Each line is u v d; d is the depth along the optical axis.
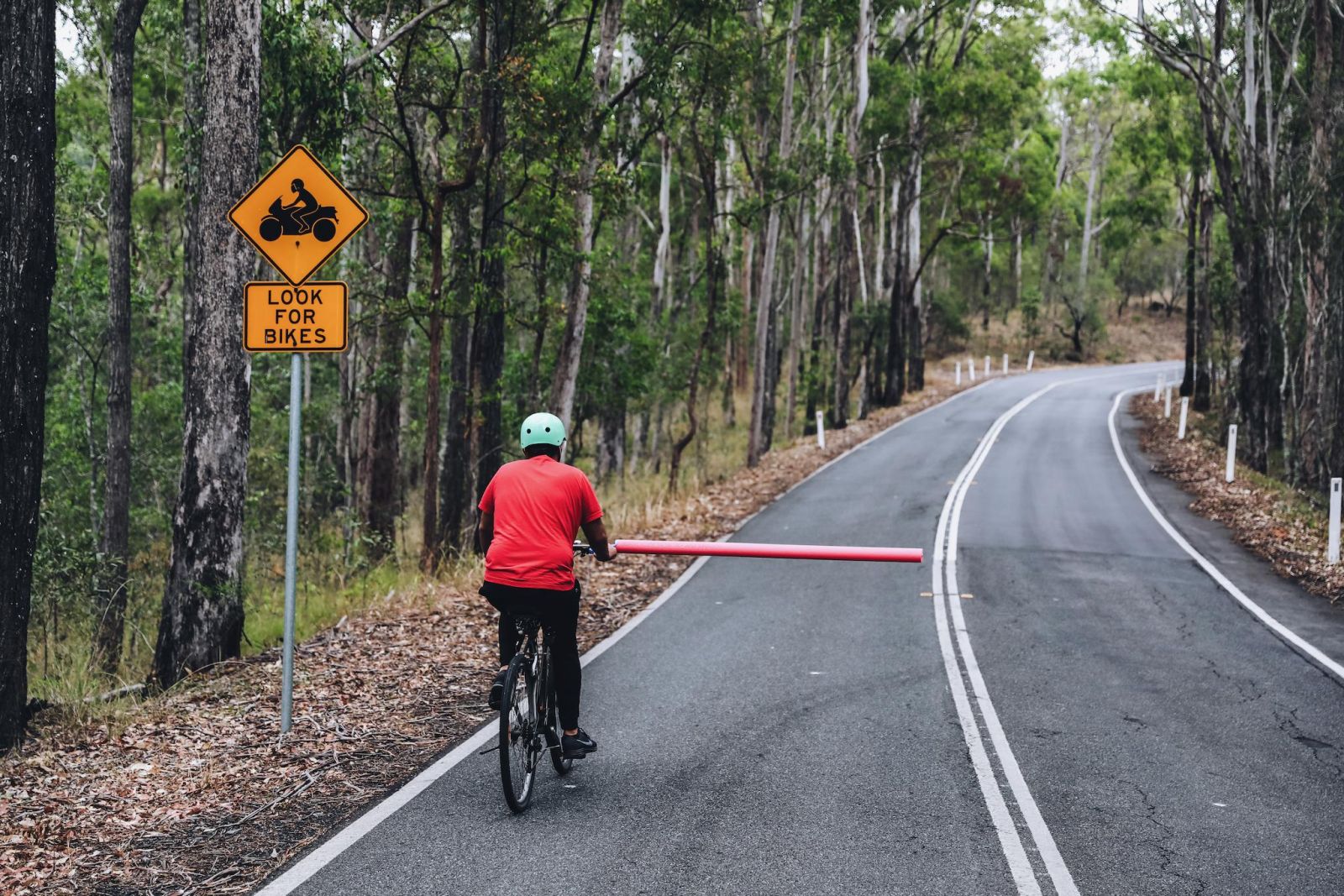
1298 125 24.86
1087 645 10.09
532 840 5.18
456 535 19.14
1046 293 71.50
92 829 5.30
